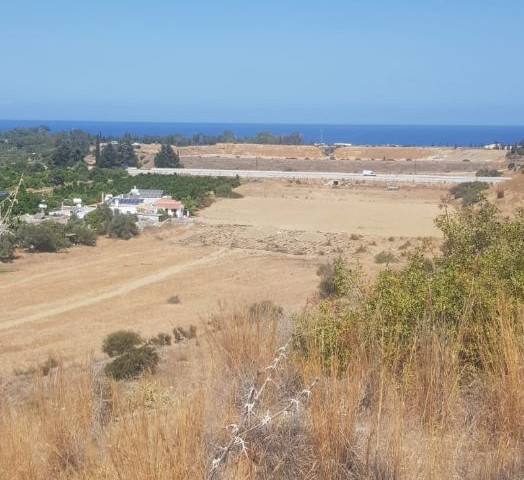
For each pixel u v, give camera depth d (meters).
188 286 50.59
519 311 5.87
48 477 4.33
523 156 153.00
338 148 181.62
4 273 55.75
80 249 66.00
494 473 4.13
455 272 7.64
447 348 5.39
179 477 3.67
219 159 164.00
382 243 65.12
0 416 4.89
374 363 5.13
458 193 96.25
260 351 5.65
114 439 4.19
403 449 4.18
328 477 3.99
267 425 4.18
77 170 124.75
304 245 66.44
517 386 4.73
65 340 35.09
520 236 8.97
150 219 79.06
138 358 11.16
